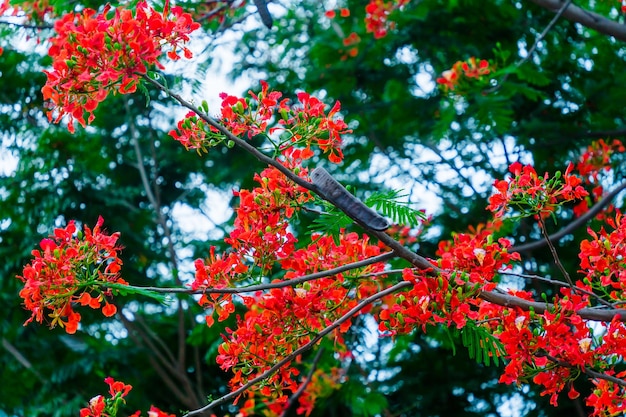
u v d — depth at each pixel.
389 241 3.21
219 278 3.38
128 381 7.43
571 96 7.19
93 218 7.15
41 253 3.19
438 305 3.22
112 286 3.10
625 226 3.59
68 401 7.01
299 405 7.39
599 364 3.51
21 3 5.68
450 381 7.36
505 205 3.39
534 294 7.05
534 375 3.45
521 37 7.16
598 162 7.09
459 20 7.06
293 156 3.40
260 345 3.52
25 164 7.19
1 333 7.22
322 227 3.25
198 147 3.24
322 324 3.62
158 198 7.70
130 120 7.65
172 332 8.02
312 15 8.16
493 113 5.91
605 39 7.24
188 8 6.11
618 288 3.73
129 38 3.10
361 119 7.50
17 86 7.58
